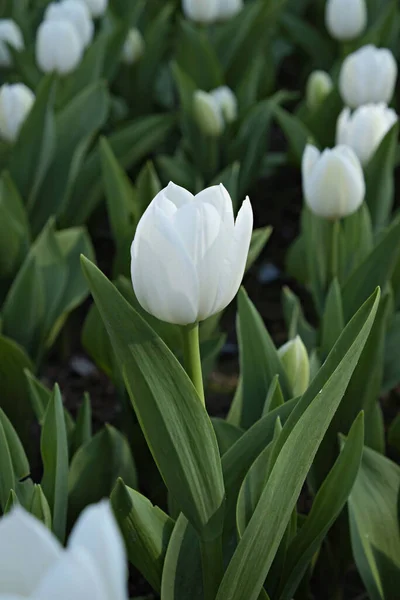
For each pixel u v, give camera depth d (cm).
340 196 135
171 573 112
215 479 106
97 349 142
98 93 166
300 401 107
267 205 208
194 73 193
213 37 206
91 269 102
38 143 158
